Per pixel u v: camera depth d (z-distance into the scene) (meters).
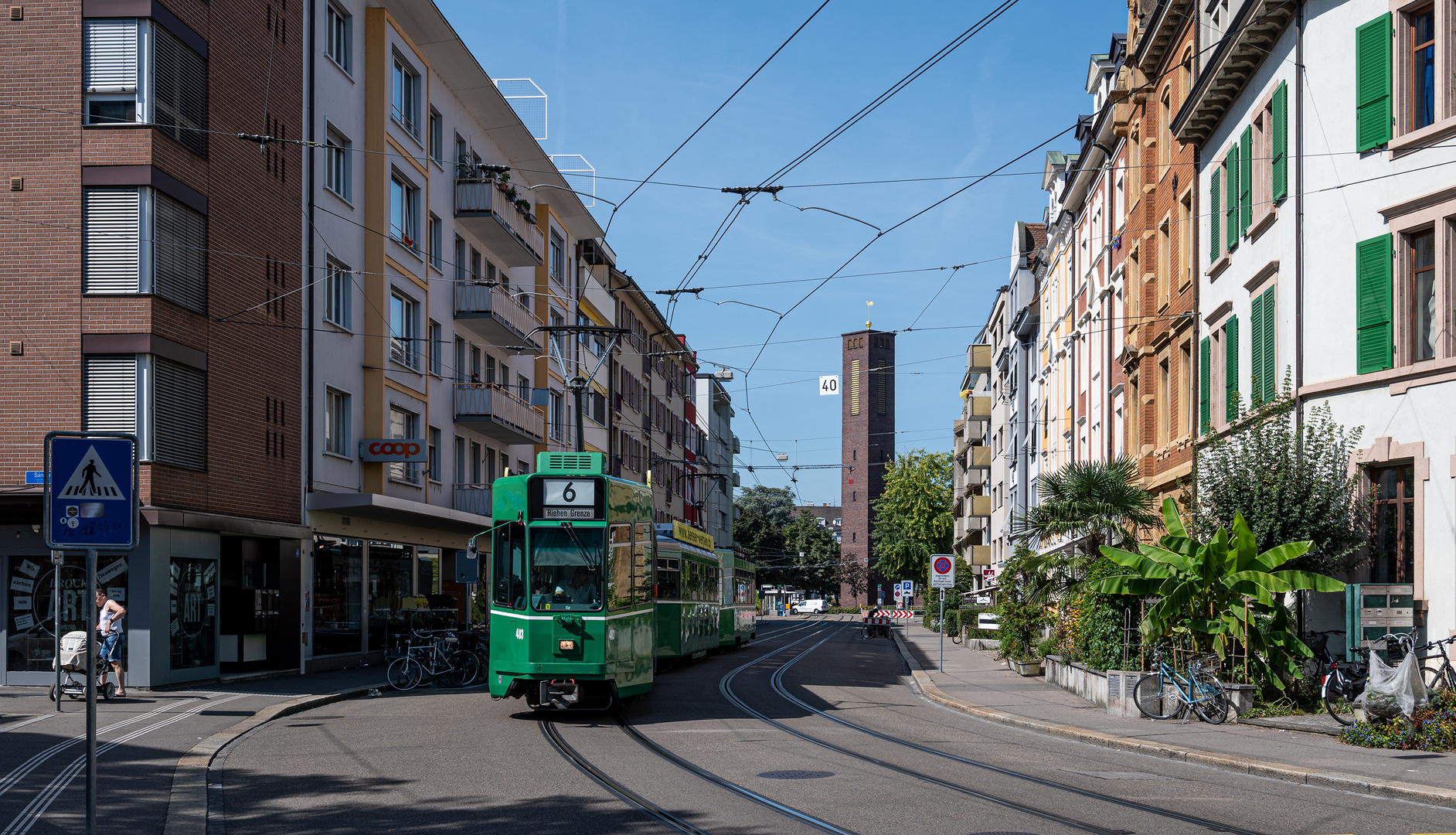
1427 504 17.17
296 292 26.95
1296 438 19.02
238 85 24.58
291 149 26.88
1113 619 20.42
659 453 70.75
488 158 41.12
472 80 36.91
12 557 21.59
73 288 21.45
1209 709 16.75
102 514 8.02
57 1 21.66
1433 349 17.50
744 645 48.81
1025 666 27.70
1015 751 14.30
